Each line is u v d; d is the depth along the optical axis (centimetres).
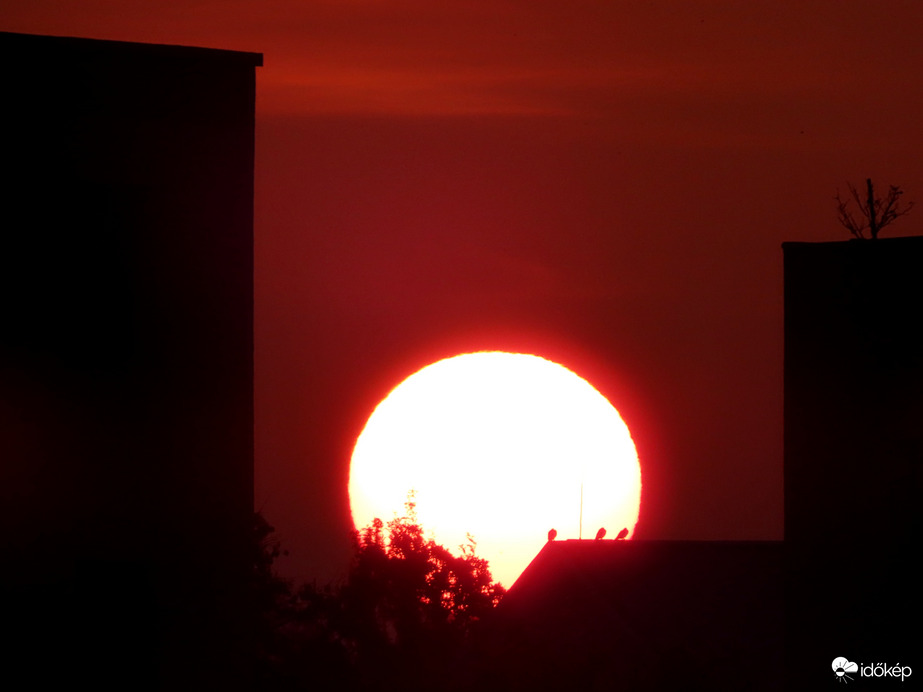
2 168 4238
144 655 4366
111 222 4384
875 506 6756
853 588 6794
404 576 6412
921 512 6606
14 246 4241
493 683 6022
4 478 4181
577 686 6119
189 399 4491
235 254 4584
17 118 4266
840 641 6806
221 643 4544
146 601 4384
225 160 4588
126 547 4353
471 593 6500
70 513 4269
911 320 6700
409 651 6141
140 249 4431
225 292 4559
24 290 4247
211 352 4531
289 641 5741
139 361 4409
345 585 6253
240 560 4594
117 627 4325
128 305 4403
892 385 6744
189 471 4481
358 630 6044
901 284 6744
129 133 4428
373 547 6588
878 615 6706
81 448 4303
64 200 4319
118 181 4400
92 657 4275
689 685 6675
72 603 4256
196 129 4541
